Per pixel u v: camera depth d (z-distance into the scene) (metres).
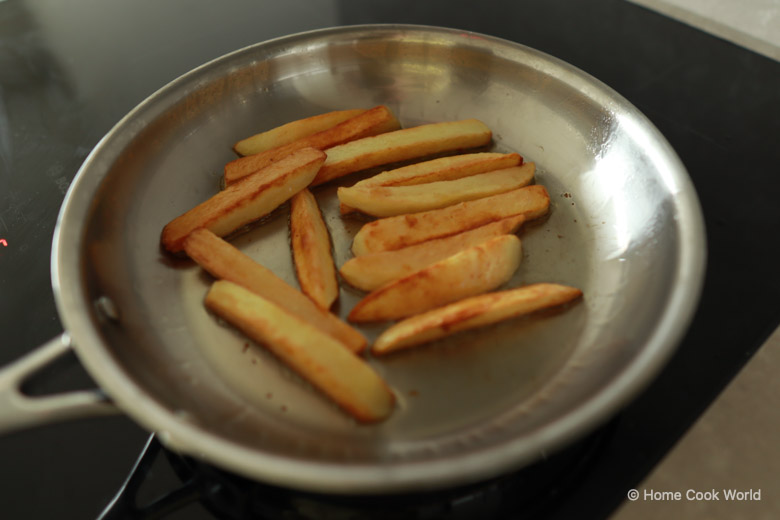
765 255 0.37
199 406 0.30
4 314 0.35
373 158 0.39
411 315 0.34
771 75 0.46
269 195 0.37
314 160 0.37
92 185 0.35
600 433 0.31
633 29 0.49
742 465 0.30
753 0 0.52
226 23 0.50
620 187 0.37
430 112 0.43
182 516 0.30
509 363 0.33
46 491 0.30
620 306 0.33
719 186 0.40
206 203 0.37
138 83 0.46
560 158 0.40
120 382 0.28
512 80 0.42
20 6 0.52
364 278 0.35
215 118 0.41
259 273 0.34
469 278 0.34
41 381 0.32
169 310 0.34
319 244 0.35
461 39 0.42
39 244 0.37
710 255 0.37
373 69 0.43
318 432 0.31
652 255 0.34
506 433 0.30
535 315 0.34
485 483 0.30
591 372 0.31
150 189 0.37
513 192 0.37
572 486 0.30
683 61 0.47
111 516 0.30
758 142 0.42
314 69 0.43
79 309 0.30
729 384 0.32
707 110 0.44
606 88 0.39
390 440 0.31
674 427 0.31
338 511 0.30
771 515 0.29
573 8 0.51
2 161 0.41
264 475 0.26
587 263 0.36
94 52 0.48
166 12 0.51
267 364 0.33
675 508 0.29
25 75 0.46
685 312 0.30
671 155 0.35
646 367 0.29
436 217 0.36
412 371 0.33
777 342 0.33
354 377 0.31
